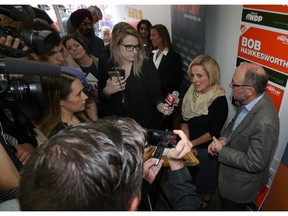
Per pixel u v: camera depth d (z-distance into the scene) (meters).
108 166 0.45
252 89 1.40
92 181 0.43
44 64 0.73
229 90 2.56
